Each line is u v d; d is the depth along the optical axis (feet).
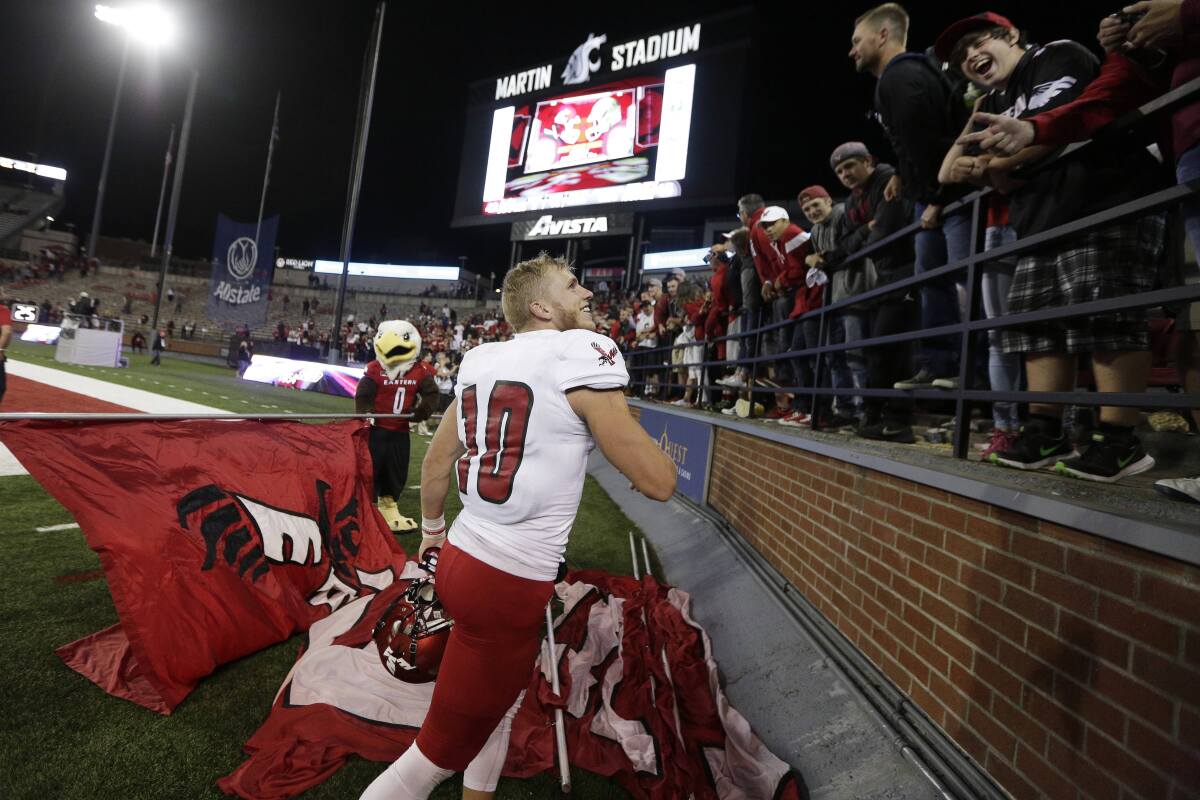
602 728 7.73
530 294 5.16
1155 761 3.96
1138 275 6.44
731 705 8.80
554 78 85.92
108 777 6.15
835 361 14.10
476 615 4.54
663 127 76.07
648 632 10.37
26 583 10.17
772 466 12.85
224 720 7.34
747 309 19.72
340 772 6.64
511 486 4.53
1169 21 5.54
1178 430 10.23
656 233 93.86
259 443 10.36
